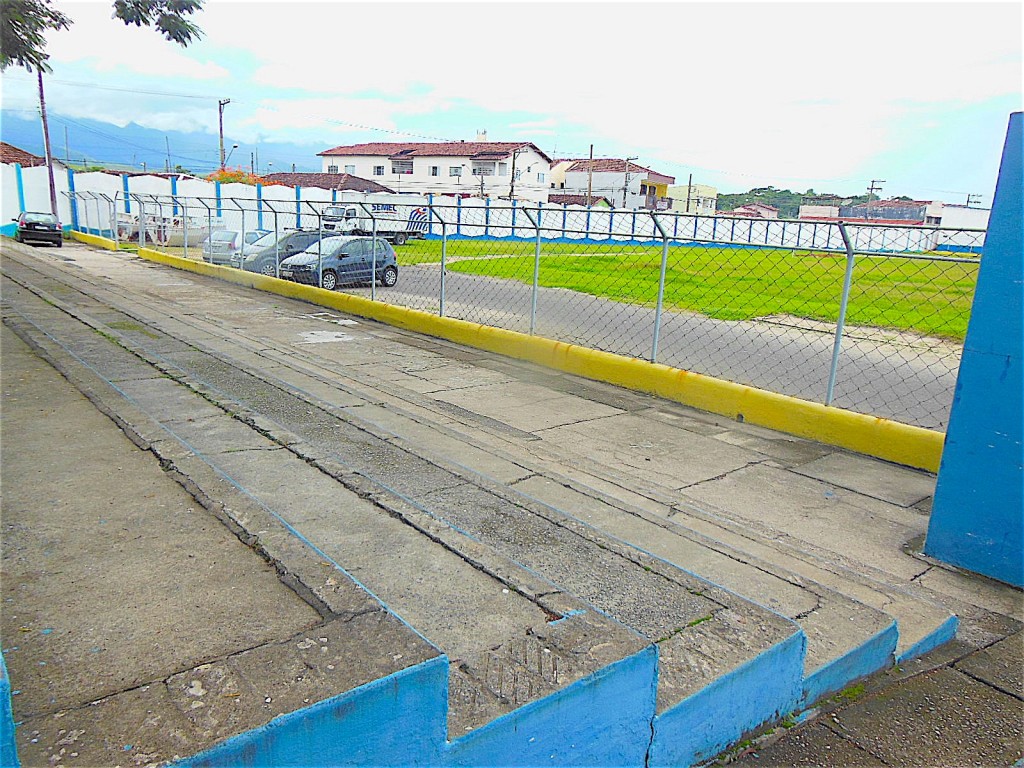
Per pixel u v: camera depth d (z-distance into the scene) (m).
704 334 11.12
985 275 3.76
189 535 2.91
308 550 2.76
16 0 4.86
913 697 2.88
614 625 2.35
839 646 2.86
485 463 4.67
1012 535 3.80
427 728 1.84
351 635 2.04
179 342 7.37
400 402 6.45
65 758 1.55
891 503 4.88
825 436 6.09
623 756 2.19
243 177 40.69
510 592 2.65
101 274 15.39
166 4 4.94
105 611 2.32
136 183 30.16
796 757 2.49
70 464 3.65
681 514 4.37
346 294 12.03
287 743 1.66
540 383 7.77
